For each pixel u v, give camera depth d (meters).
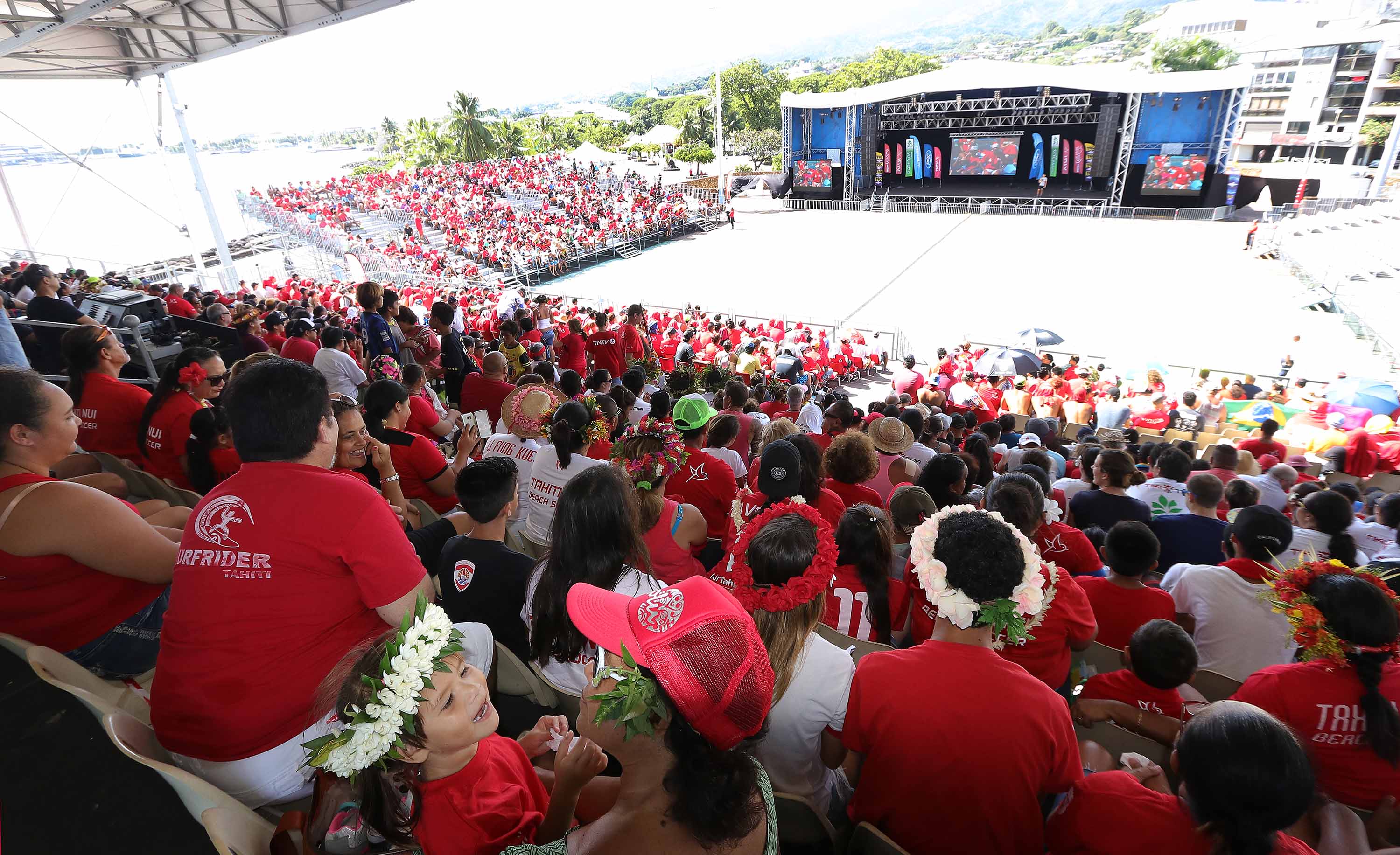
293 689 1.95
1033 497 3.98
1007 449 8.44
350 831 1.60
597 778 2.02
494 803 1.73
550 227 37.72
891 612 3.41
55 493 2.17
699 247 37.34
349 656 1.66
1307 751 1.74
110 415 4.44
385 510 2.05
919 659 2.16
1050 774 2.07
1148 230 34.34
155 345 7.73
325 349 7.19
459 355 9.20
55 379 6.68
